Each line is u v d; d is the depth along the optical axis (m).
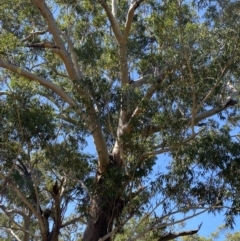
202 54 12.90
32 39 17.03
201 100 13.34
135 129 13.20
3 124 12.41
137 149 12.98
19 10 17.39
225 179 12.63
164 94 13.29
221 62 12.78
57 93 14.47
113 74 15.91
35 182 12.91
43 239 13.11
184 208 12.59
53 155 13.00
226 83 14.02
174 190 12.61
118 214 13.51
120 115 13.84
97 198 13.62
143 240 16.03
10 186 13.54
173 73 13.30
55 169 13.73
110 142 15.08
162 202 12.66
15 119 12.25
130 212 13.12
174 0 13.99
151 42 16.91
